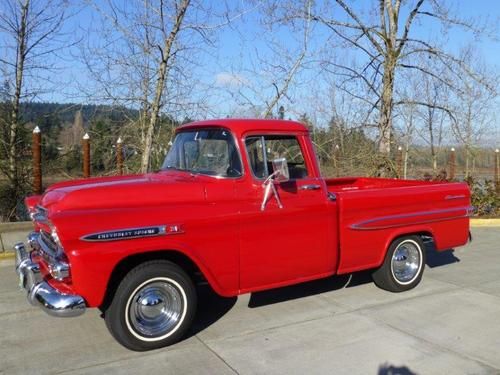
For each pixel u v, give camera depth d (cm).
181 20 980
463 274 672
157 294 418
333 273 519
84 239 375
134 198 409
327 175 1290
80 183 454
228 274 445
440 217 598
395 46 1280
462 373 377
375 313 509
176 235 413
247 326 473
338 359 400
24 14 1212
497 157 1678
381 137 1285
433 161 1494
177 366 388
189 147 493
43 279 412
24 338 448
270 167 476
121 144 1082
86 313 513
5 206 1074
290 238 477
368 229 536
